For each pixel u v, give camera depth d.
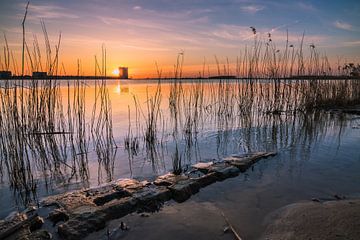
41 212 2.70
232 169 3.74
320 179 3.50
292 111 9.34
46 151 5.30
